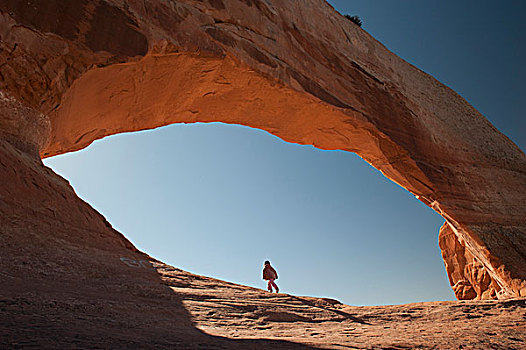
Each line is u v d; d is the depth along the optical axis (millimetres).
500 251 15680
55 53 8492
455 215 16359
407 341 3029
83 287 3580
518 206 18297
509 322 4230
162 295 4035
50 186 6223
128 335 2123
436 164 17141
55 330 1922
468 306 5305
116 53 9273
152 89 11773
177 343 2105
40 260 4004
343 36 17094
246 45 12500
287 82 13469
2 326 1832
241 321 3639
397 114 16969
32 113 8195
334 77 15414
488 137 20672
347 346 2650
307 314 4473
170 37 10414
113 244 6160
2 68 7758
